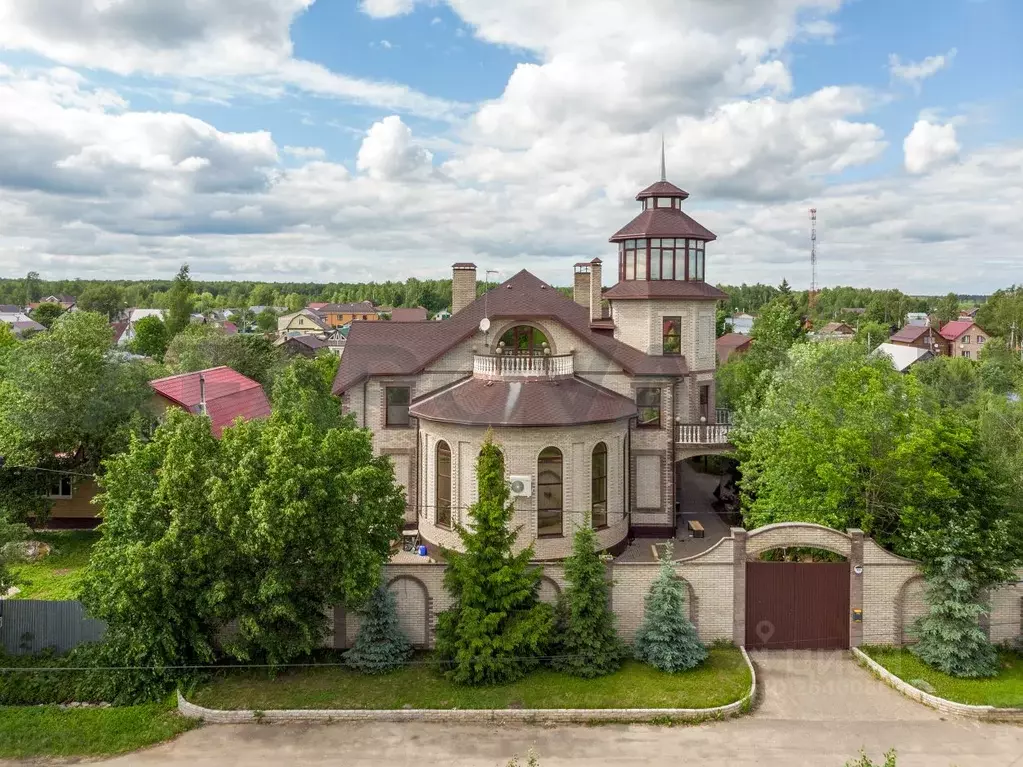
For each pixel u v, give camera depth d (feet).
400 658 70.33
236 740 59.88
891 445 77.00
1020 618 71.61
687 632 70.03
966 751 57.21
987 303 457.68
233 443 68.28
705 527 109.81
